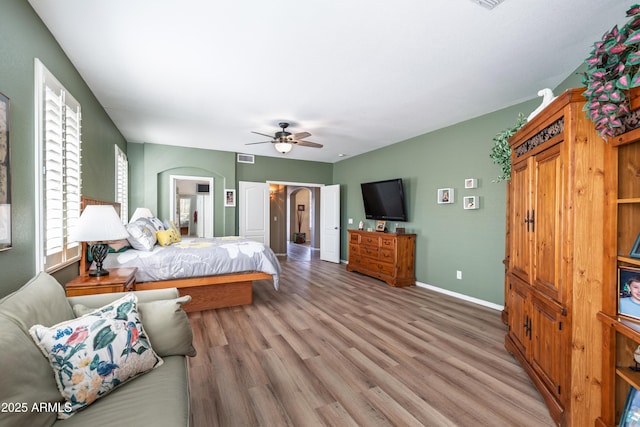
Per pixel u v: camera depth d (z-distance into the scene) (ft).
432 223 15.56
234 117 13.34
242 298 12.42
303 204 42.11
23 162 5.72
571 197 5.28
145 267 10.51
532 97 11.01
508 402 6.15
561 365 5.49
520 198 7.71
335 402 6.08
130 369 4.20
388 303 12.94
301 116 13.24
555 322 5.72
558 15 6.40
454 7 6.15
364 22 6.66
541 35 7.15
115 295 5.56
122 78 9.43
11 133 5.30
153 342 4.99
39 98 6.22
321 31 7.01
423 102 11.55
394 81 9.70
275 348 8.46
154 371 4.58
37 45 6.31
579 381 5.18
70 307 4.91
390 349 8.48
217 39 7.33
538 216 6.58
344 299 13.46
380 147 19.61
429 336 9.42
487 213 12.76
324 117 13.37
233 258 11.86
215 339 9.05
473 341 9.07
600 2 6.00
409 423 5.49
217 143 18.51
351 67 8.77
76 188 8.32
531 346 6.82
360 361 7.77
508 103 11.63
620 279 4.90
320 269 20.79
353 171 22.62
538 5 6.09
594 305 5.16
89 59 8.25
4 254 5.04
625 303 4.79
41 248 6.22
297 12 6.32
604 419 4.99
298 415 5.67
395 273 15.97
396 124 14.44
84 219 7.38
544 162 6.37
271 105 11.86
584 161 5.23
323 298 13.57
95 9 6.17
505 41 7.41
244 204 21.67
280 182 23.27
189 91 10.49
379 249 17.24
